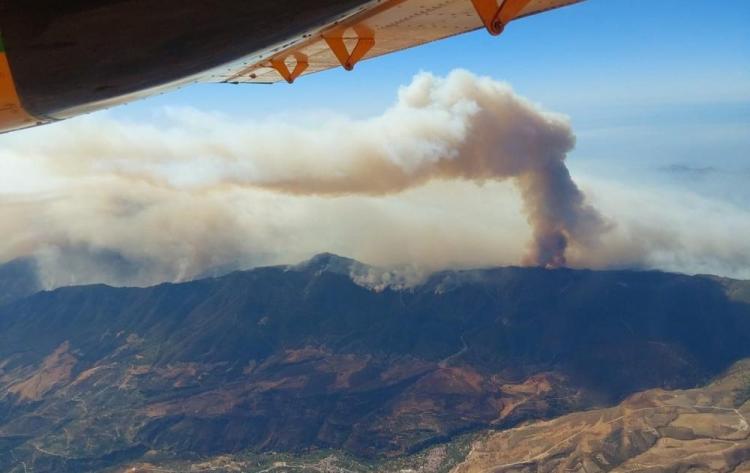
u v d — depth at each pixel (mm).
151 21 5438
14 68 5430
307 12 6066
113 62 5734
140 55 5758
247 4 5648
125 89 6332
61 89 5887
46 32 5180
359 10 6605
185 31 5684
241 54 6445
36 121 6668
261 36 6184
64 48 5379
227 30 5840
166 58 5945
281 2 5777
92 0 5066
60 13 5059
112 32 5410
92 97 6281
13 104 5930
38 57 5391
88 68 5699
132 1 5191
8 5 4883
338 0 6121
